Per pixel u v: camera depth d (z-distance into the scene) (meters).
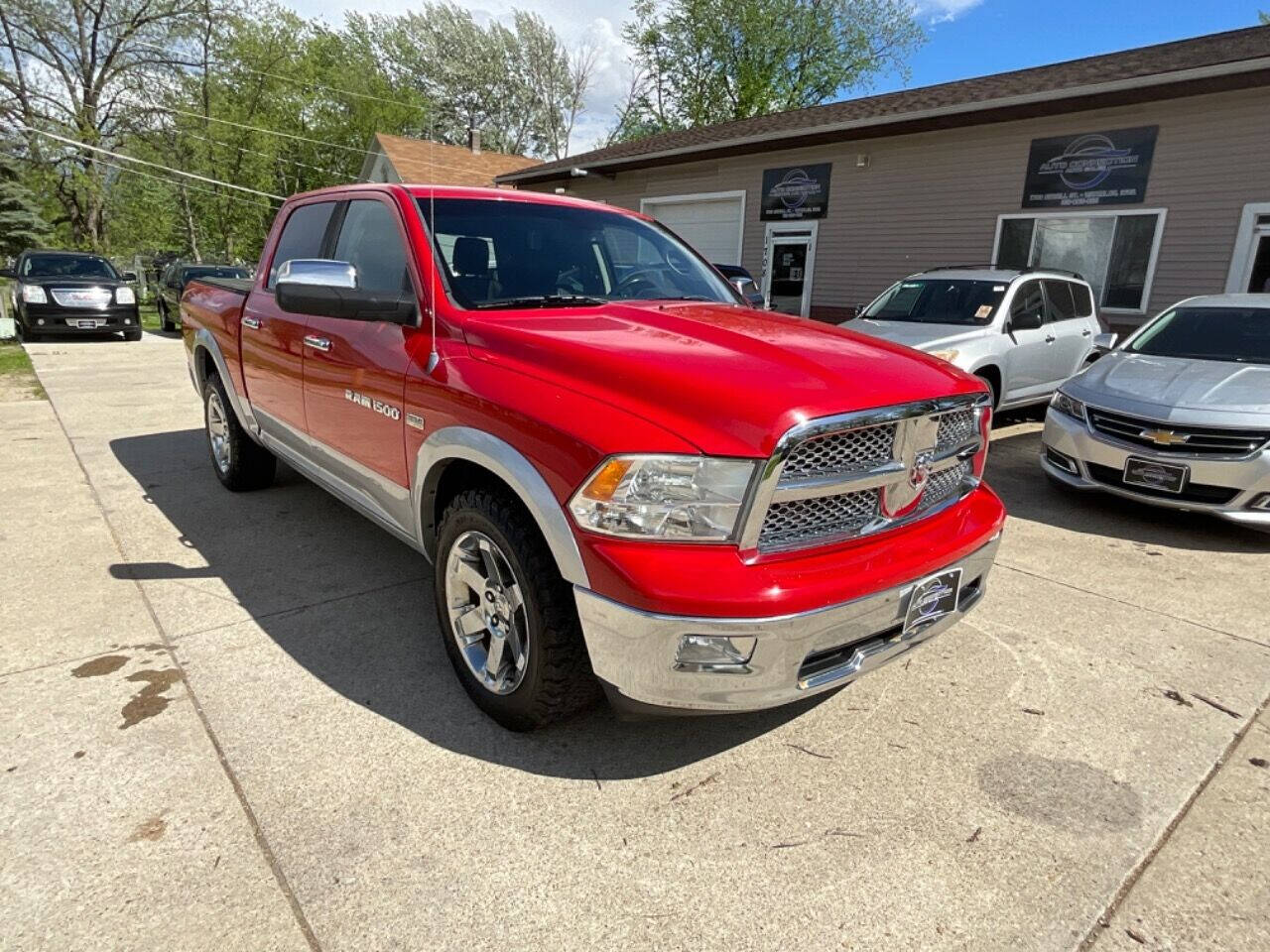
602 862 2.03
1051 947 1.80
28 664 2.90
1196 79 8.62
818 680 2.15
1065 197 10.66
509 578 2.46
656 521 2.02
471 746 2.50
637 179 16.73
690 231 15.94
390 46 42.03
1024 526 4.94
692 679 2.02
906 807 2.27
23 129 25.22
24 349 13.45
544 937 1.79
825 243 13.50
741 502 2.01
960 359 6.85
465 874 1.97
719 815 2.22
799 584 2.04
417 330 2.87
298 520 4.59
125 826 2.09
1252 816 2.26
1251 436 4.48
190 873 1.94
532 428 2.21
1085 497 5.62
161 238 31.66
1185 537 4.73
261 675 2.88
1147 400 4.92
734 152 14.05
